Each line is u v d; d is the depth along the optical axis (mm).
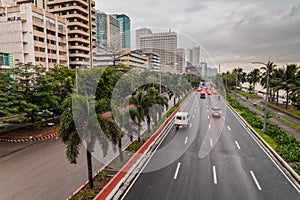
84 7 66438
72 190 11930
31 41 48031
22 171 14461
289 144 17859
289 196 11172
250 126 25969
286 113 36906
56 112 26562
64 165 15266
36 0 65438
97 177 12844
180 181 12766
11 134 22641
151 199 10961
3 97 19984
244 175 13500
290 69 41062
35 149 18906
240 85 86812
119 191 11734
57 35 55906
